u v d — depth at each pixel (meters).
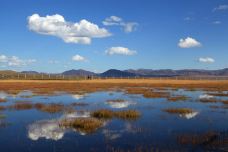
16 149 16.83
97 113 28.42
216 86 85.12
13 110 32.50
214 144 17.20
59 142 18.30
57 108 33.34
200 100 43.88
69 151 16.36
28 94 54.03
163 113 30.48
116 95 53.44
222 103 40.47
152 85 89.06
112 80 114.81
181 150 16.12
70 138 19.25
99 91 63.31
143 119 26.58
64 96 50.72
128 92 60.34
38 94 54.06
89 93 57.88
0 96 49.69
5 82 94.44
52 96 50.47
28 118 27.12
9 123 24.61
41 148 17.02
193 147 16.69
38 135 20.19
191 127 22.83
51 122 25.06
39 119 26.58
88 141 18.50
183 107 35.56
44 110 32.28
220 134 20.02
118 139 18.91
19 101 41.44
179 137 19.16
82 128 22.38
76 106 36.38
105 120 26.00
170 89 71.25
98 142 18.23
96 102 41.25
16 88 70.19
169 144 17.47
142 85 88.75
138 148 16.73
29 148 17.02
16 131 21.44
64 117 27.72
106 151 16.28
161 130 21.66
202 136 19.25
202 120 26.11
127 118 27.17
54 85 83.19
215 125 23.73
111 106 36.62
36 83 92.19
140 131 21.36
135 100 44.44
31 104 37.12
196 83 102.44
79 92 59.72
